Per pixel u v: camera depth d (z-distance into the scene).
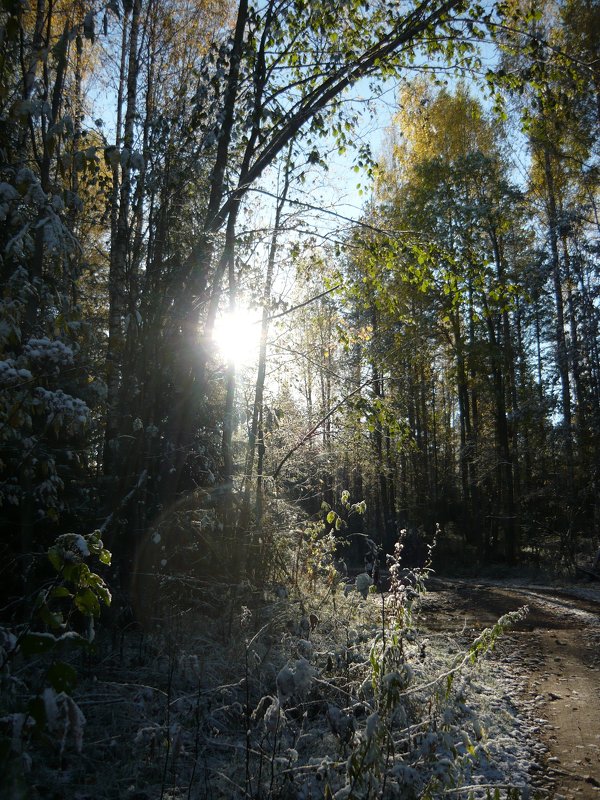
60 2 9.45
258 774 4.30
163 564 7.62
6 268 5.89
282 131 8.91
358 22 9.51
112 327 7.79
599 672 7.77
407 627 4.65
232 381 9.94
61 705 2.92
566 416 23.88
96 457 9.16
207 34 10.66
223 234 8.66
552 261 24.06
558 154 20.94
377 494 32.47
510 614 4.55
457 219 24.16
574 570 21.27
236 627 7.29
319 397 12.47
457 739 4.98
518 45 9.19
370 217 13.99
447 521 31.11
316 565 10.54
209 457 9.47
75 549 3.84
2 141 6.09
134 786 4.04
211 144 7.91
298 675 3.69
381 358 13.73
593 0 18.73
